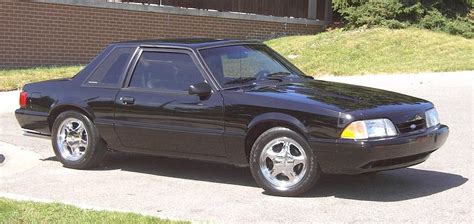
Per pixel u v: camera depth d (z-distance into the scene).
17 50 16.05
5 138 9.69
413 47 18.22
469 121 9.95
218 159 6.66
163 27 18.97
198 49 6.93
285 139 6.15
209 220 5.48
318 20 23.41
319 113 5.94
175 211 5.83
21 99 7.99
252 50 7.44
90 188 6.76
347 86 6.99
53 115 7.75
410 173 7.17
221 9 20.47
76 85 7.61
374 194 6.32
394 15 20.22
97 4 17.39
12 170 7.73
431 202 5.97
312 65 17.03
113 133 7.27
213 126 6.50
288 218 5.55
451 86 13.29
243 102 6.34
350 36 19.56
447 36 19.27
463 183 6.66
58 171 7.59
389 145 5.80
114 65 7.43
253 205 5.99
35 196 6.42
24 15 16.08
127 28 18.16
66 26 16.89
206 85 6.57
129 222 5.24
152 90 6.99
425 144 6.13
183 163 8.01
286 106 6.11
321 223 5.39
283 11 22.31
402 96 6.73
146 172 7.53
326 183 6.80
